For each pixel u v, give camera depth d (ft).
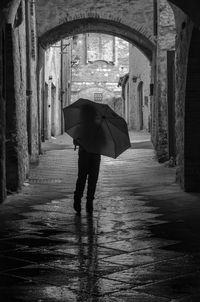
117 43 215.92
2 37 35.78
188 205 34.42
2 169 35.65
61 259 21.33
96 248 23.17
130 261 20.98
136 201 36.42
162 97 62.69
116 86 216.95
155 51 68.74
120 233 26.30
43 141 92.73
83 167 31.53
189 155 40.24
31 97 59.11
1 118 34.88
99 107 30.35
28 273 19.36
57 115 121.49
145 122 118.52
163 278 18.67
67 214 31.68
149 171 55.11
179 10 41.34
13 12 40.50
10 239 24.98
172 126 60.08
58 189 42.78
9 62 40.96
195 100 40.04
